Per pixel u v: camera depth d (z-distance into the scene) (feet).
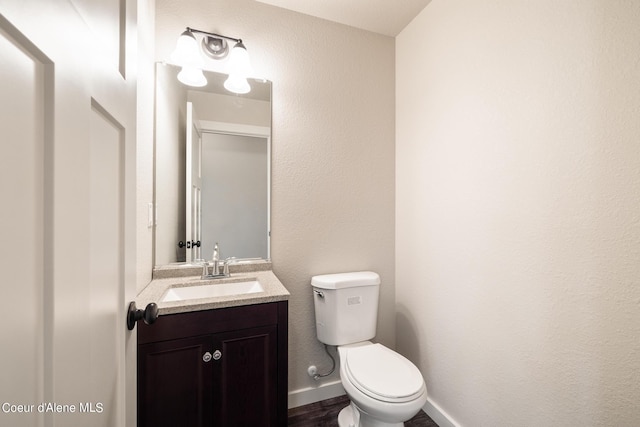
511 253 3.80
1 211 0.98
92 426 1.66
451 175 4.84
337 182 6.02
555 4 3.26
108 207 1.93
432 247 5.32
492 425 4.08
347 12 5.67
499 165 3.95
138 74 3.92
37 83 1.16
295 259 5.74
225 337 3.87
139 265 4.07
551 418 3.33
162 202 4.99
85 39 1.54
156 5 4.90
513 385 3.78
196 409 3.74
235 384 3.93
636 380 2.65
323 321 5.34
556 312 3.28
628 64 2.67
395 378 4.01
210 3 5.15
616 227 2.77
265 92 5.53
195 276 5.11
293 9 5.59
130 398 2.41
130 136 2.35
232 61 4.98
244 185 5.51
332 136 5.97
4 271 1.00
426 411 5.37
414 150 5.82
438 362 5.16
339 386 5.93
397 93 6.41
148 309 2.29
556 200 3.27
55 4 1.25
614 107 2.77
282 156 5.64
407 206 6.07
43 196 1.21
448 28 4.89
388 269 6.46
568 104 3.14
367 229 6.27
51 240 1.25
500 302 3.96
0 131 0.97
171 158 5.06
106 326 1.89
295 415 5.35
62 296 1.33
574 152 3.09
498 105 3.96
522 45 3.63
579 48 3.03
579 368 3.07
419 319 5.69
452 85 4.80
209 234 5.39
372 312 5.49
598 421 2.91
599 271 2.90
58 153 1.28
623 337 2.73
